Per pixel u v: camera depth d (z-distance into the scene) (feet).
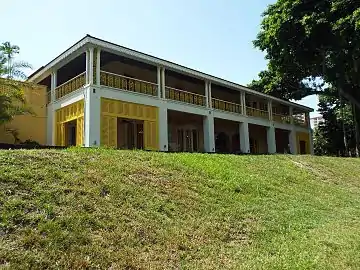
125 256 15.61
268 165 47.26
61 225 16.28
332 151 133.80
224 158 44.57
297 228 24.49
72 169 23.71
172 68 64.85
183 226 20.51
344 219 28.84
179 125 80.59
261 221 24.57
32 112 57.31
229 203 26.71
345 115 122.72
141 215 20.17
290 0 79.00
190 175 31.04
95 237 16.37
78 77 55.26
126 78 57.11
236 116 80.43
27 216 16.14
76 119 53.72
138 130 64.23
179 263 16.34
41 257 13.78
